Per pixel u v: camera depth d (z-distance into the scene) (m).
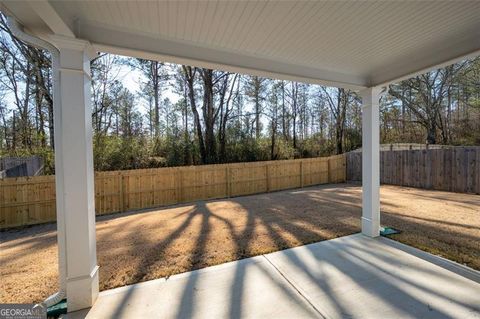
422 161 8.44
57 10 1.95
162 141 10.59
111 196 6.81
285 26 2.47
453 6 2.15
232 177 8.81
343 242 3.72
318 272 2.81
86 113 2.28
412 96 14.12
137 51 2.55
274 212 5.82
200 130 11.01
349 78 3.79
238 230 4.46
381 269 2.85
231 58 3.06
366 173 3.96
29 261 3.38
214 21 2.35
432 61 3.12
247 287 2.54
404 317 2.03
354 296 2.34
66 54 2.18
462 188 7.37
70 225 2.21
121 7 2.07
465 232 3.97
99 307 2.25
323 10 2.18
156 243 3.88
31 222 5.98
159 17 2.26
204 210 6.30
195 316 2.11
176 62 2.89
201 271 2.91
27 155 8.46
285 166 9.95
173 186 7.75
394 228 4.22
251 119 13.80
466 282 2.53
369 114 3.91
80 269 2.24
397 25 2.46
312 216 5.33
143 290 2.52
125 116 12.27
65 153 2.19
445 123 14.24
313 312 2.12
